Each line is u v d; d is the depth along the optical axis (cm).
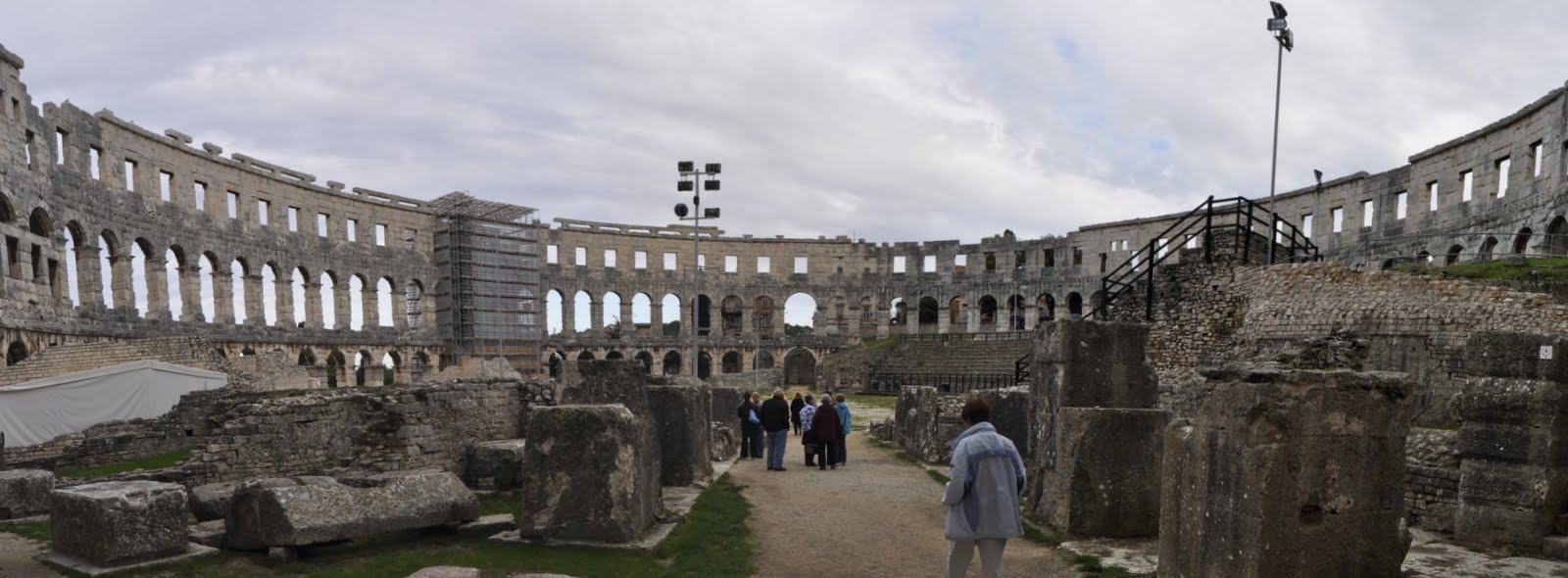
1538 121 3638
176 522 980
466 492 1155
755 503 1505
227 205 5294
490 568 952
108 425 2028
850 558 1101
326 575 919
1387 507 787
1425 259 4416
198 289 4988
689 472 1584
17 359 3250
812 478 1830
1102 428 1183
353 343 6200
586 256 8281
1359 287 2034
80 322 3753
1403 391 798
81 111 4006
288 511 964
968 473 782
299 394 2072
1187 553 840
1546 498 995
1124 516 1173
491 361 6066
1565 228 3462
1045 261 8175
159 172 4681
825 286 8975
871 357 6575
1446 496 1125
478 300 7106
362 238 6506
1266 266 2208
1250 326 2159
